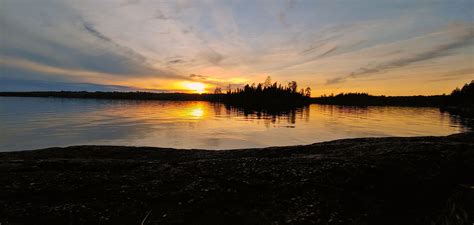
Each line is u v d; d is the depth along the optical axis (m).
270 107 140.88
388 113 105.44
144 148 17.45
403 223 8.06
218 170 10.42
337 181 9.44
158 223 7.76
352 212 8.20
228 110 108.81
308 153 14.10
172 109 111.81
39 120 54.53
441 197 9.08
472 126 56.06
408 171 9.98
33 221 7.65
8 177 9.76
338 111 115.50
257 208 8.34
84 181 9.64
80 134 37.41
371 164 10.34
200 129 44.91
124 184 9.63
